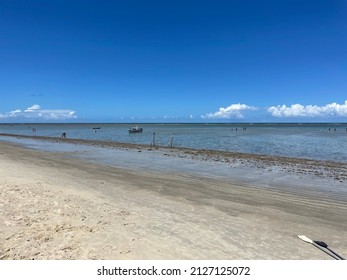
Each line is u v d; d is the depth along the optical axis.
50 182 12.44
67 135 72.62
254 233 7.63
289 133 86.69
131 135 72.00
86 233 6.97
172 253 6.27
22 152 27.50
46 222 7.49
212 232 7.56
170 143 39.59
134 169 18.39
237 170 18.83
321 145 41.69
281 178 16.30
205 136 66.81
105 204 9.49
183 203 10.34
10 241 6.31
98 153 28.45
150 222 8.05
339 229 8.21
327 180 15.87
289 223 8.56
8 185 11.12
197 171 18.17
